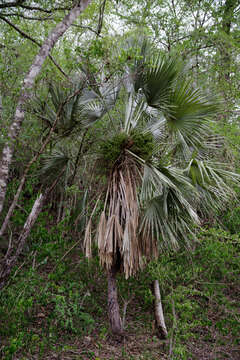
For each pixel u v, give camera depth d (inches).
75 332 184.9
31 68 157.0
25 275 213.2
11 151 151.3
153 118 212.7
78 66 173.6
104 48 174.6
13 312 177.6
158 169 174.1
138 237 174.4
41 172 233.6
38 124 229.9
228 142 279.7
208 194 187.5
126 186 178.2
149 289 235.3
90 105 205.0
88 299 222.1
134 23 293.3
